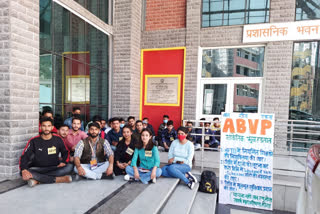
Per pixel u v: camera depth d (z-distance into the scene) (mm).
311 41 5184
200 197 3275
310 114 5270
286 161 4164
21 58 2895
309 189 1310
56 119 4191
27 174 2586
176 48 6211
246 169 3334
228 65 5984
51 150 2891
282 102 5336
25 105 2977
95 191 2648
